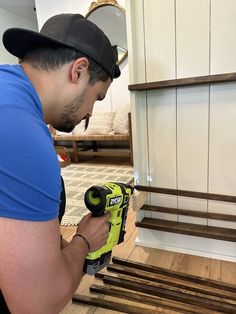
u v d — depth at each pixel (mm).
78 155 3400
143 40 1193
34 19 4742
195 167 1239
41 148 443
